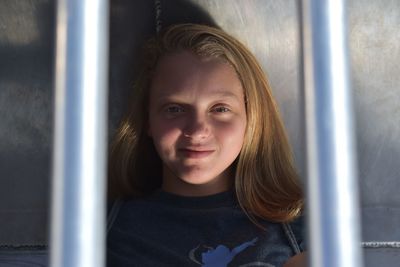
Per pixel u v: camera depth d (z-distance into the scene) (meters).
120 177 2.18
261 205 2.03
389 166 2.25
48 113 2.27
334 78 0.74
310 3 0.74
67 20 0.71
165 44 2.09
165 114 2.01
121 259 1.99
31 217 2.29
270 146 2.12
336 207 0.73
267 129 2.12
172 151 2.00
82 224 0.70
